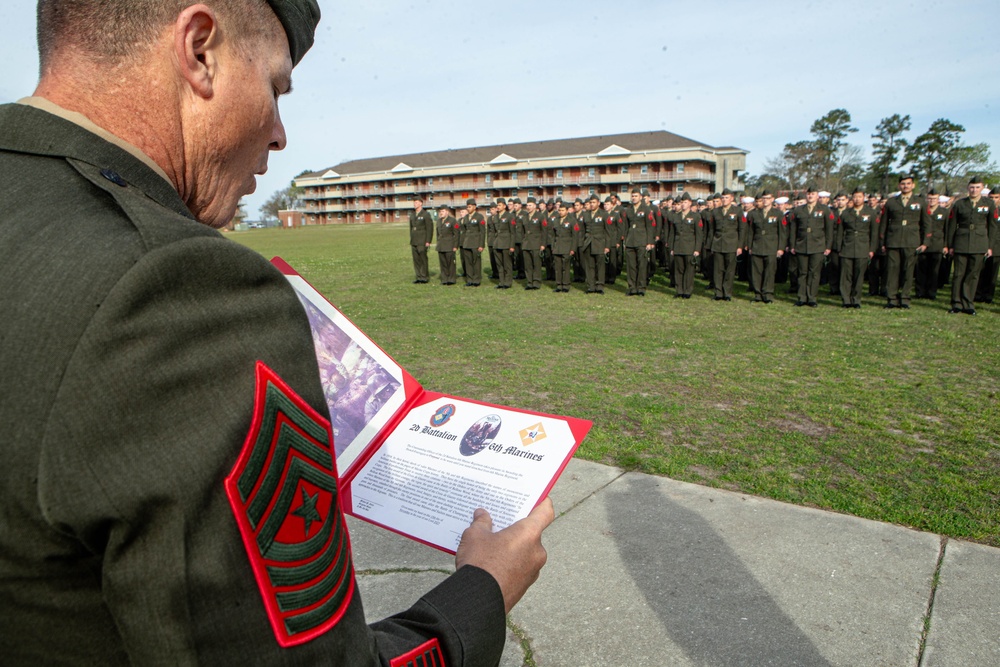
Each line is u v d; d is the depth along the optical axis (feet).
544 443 4.04
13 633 1.94
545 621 8.59
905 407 17.69
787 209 46.34
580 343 26.89
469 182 239.91
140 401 1.73
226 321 1.93
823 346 25.77
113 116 2.30
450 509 3.77
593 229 43.75
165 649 1.68
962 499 11.89
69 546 1.80
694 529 10.81
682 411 17.42
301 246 102.06
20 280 1.84
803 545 10.27
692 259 41.24
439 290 46.88
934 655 7.80
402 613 2.70
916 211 34.99
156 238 1.89
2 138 2.18
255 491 1.85
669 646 8.07
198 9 2.32
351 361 4.55
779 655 7.87
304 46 2.91
